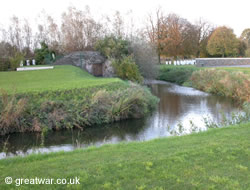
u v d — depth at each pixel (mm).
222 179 4805
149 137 11445
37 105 13781
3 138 11961
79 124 13594
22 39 46219
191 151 6285
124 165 5574
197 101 20219
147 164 5559
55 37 44938
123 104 14812
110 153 6457
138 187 4617
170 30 47562
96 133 12469
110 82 17984
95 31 42156
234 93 21266
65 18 41844
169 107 18141
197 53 61688
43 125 12883
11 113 12781
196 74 29594
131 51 29750
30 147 10617
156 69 31141
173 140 7465
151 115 15812
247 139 7055
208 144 6758
